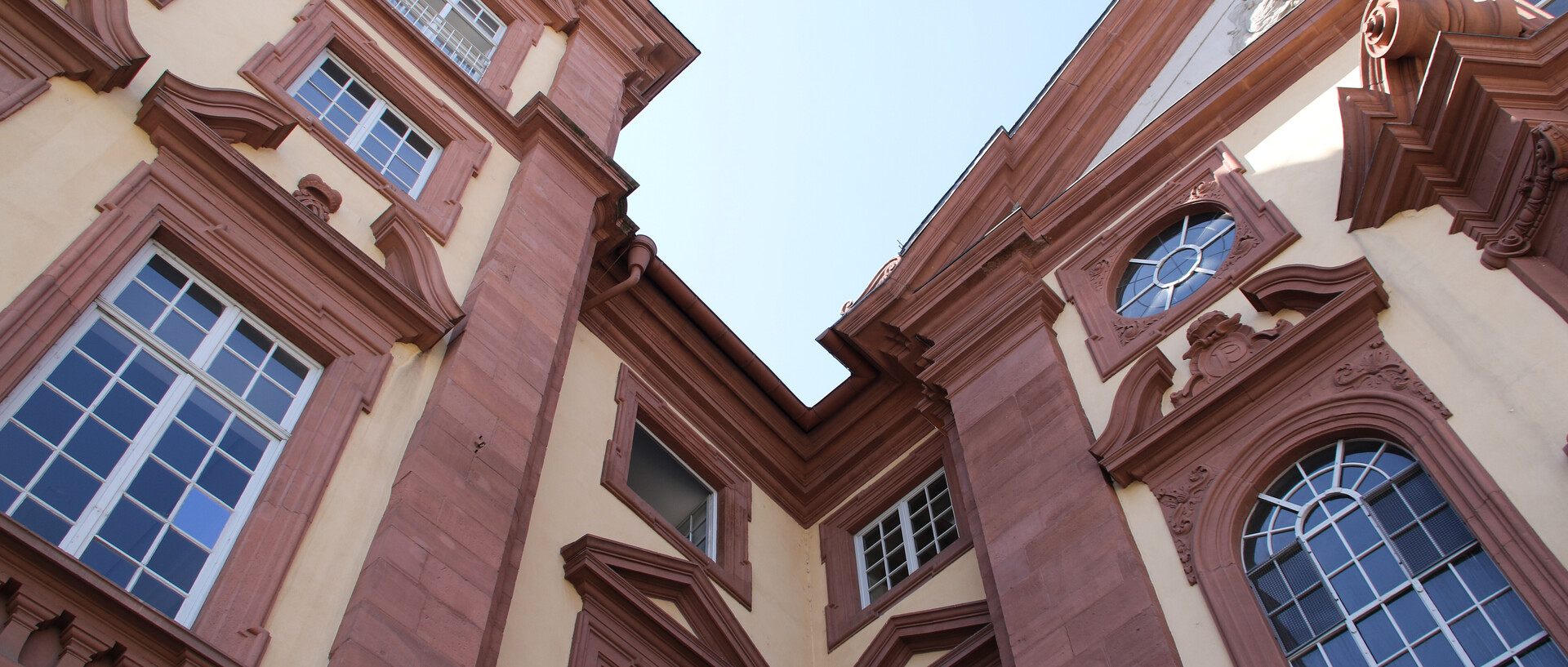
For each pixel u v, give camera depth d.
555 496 11.33
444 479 8.60
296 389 8.74
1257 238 11.34
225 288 8.76
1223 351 10.58
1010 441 11.65
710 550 13.43
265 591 7.28
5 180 7.82
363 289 9.55
